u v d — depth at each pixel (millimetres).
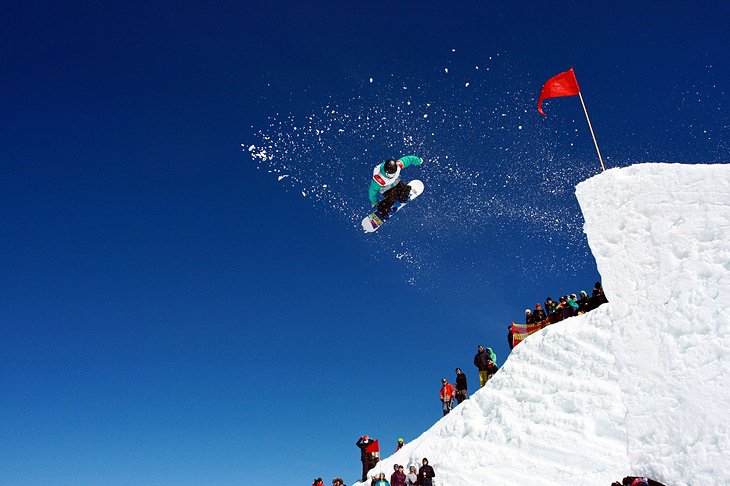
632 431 7359
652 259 8070
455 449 11391
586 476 9109
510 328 14898
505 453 10484
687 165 8312
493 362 14438
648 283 7965
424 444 12297
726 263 7426
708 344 7145
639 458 7184
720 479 6434
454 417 12539
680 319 7496
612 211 8758
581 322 11750
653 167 8648
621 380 7703
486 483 10188
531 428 10523
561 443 9867
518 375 11766
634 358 7695
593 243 8750
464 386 14461
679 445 6918
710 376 6973
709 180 7992
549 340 11859
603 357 10703
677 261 7840
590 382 10492
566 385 10758
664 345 7496
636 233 8375
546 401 10773
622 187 8820
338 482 12297
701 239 7766
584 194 9219
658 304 7770
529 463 9977
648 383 7457
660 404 7246
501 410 11352
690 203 8039
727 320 7125
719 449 6582
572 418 10141
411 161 11383
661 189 8391
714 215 7770
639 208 8492
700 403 6918
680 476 6758
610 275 8367
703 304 7387
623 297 8125
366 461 13555
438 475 11078
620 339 7918
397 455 14039
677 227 8023
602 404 9984
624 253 8367
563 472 9414
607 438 9531
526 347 12266
